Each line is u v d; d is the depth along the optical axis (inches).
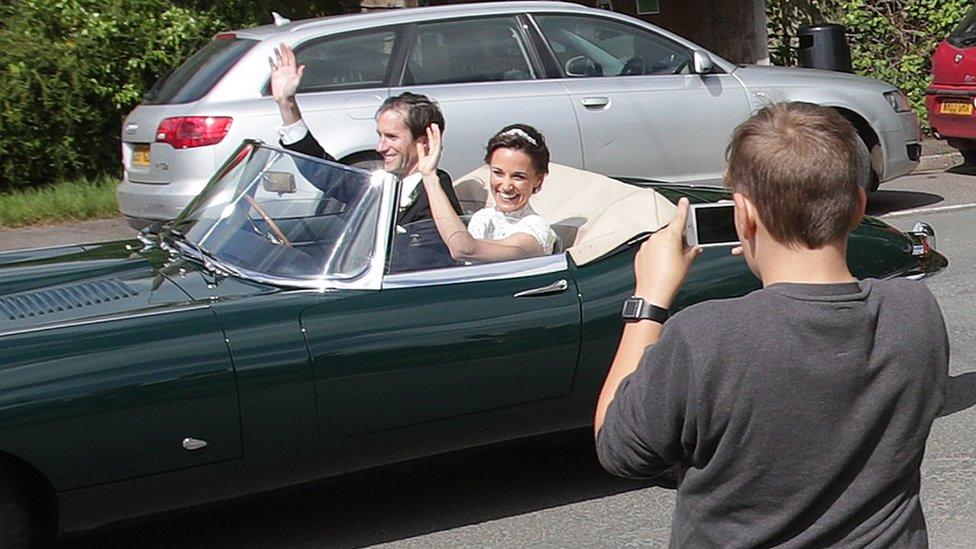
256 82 311.0
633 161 344.5
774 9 585.3
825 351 73.1
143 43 459.2
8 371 143.7
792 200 74.5
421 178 184.7
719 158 356.2
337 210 173.3
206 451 154.5
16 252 196.4
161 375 150.1
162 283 170.1
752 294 75.9
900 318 75.1
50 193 432.8
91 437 146.6
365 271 167.6
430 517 186.5
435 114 204.4
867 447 73.5
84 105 452.4
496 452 212.4
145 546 179.8
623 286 178.9
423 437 170.2
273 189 182.2
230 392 154.3
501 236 191.6
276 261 172.6
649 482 196.7
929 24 584.1
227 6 480.7
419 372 166.6
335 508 191.6
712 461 74.5
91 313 158.7
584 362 177.5
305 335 159.8
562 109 333.7
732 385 72.7
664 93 347.9
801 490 73.2
